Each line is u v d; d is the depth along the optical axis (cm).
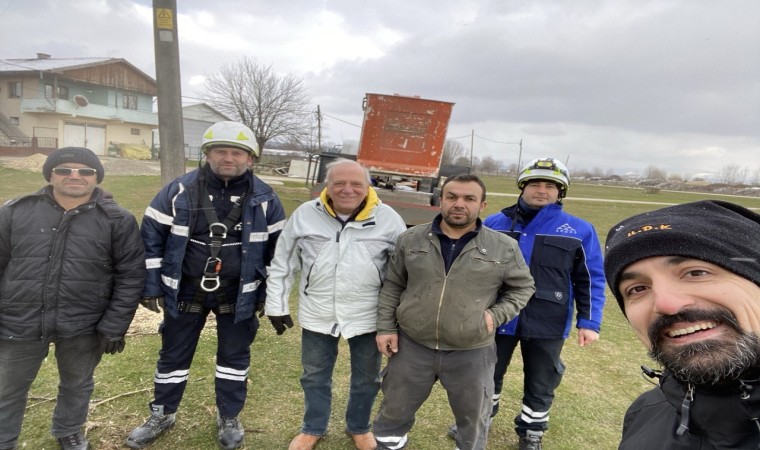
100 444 256
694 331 85
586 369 406
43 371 328
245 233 248
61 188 211
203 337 405
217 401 268
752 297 81
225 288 252
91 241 220
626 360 431
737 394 84
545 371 261
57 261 215
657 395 114
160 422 264
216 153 238
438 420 308
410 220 683
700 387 89
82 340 230
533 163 263
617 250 94
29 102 3089
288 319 253
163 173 470
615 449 289
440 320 214
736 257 81
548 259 252
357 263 241
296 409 308
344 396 330
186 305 250
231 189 249
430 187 778
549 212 258
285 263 252
